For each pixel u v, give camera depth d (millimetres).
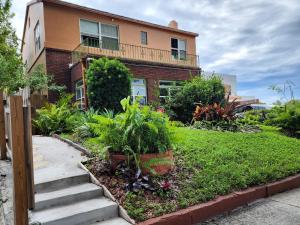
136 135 4152
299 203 4125
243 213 3797
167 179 4129
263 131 8914
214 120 9031
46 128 8023
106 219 3422
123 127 4246
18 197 2850
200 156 5238
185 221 3426
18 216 2838
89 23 14227
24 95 8555
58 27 13102
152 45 16734
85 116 7887
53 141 6730
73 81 12641
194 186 4051
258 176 4539
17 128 2879
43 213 3285
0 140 4855
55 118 8094
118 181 3959
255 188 4320
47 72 12508
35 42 14859
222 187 4062
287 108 9680
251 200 4188
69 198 3617
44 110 8219
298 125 9047
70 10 13539
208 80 12062
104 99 9531
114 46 15055
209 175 4391
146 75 13227
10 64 10922
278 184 4621
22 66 13188
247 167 4891
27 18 17172
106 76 9625
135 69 12812
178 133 4520
